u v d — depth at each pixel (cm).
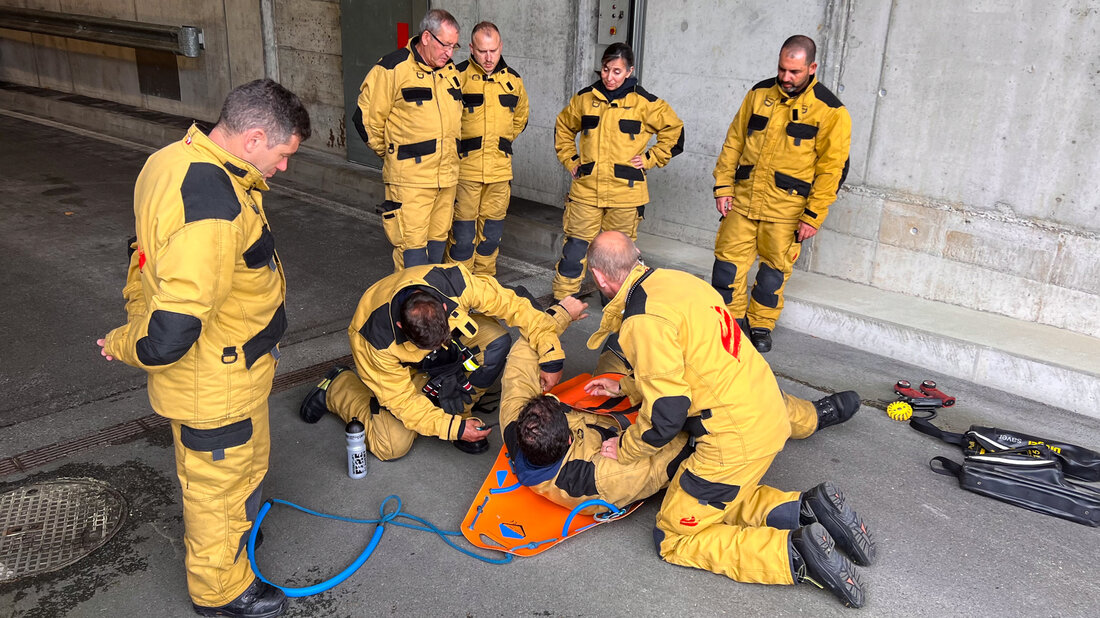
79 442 333
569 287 488
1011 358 396
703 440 257
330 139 825
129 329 199
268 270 217
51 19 1082
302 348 431
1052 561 277
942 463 330
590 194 468
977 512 304
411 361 300
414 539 283
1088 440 354
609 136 455
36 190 725
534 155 662
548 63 625
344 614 247
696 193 568
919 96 450
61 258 553
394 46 718
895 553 279
